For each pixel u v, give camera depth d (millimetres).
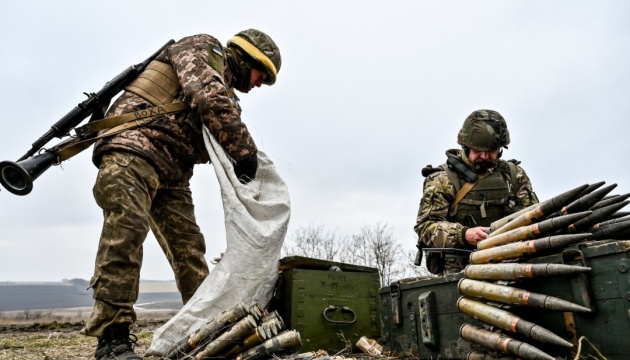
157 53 3770
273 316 3096
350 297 4164
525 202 4285
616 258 2324
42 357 3949
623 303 2271
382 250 17922
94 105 3459
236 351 2932
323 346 3941
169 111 3383
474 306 2936
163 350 3117
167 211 3773
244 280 3221
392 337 4012
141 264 3109
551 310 2502
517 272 2693
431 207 4301
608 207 2855
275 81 4133
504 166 4430
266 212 3398
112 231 2984
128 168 3111
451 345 3264
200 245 3895
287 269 4191
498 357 2762
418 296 3672
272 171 3664
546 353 2504
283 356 2922
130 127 3250
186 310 3180
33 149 3213
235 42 3916
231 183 3318
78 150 3254
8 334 7707
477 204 4250
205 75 3316
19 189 3037
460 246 3961
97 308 2885
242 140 3334
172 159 3402
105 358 2807
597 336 2379
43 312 21688
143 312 15430
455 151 4652
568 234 2756
